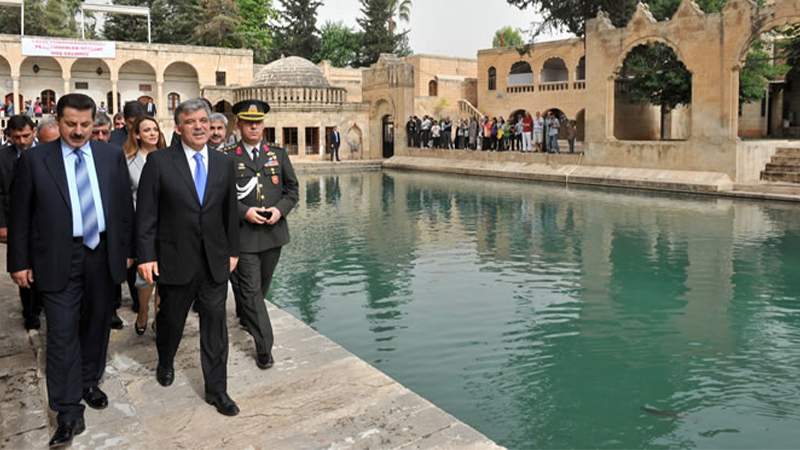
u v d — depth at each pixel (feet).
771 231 42.01
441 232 44.47
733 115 62.85
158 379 15.58
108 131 19.53
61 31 156.76
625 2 87.76
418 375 20.10
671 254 35.96
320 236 43.50
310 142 119.44
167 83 134.00
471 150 94.84
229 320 20.68
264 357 16.58
